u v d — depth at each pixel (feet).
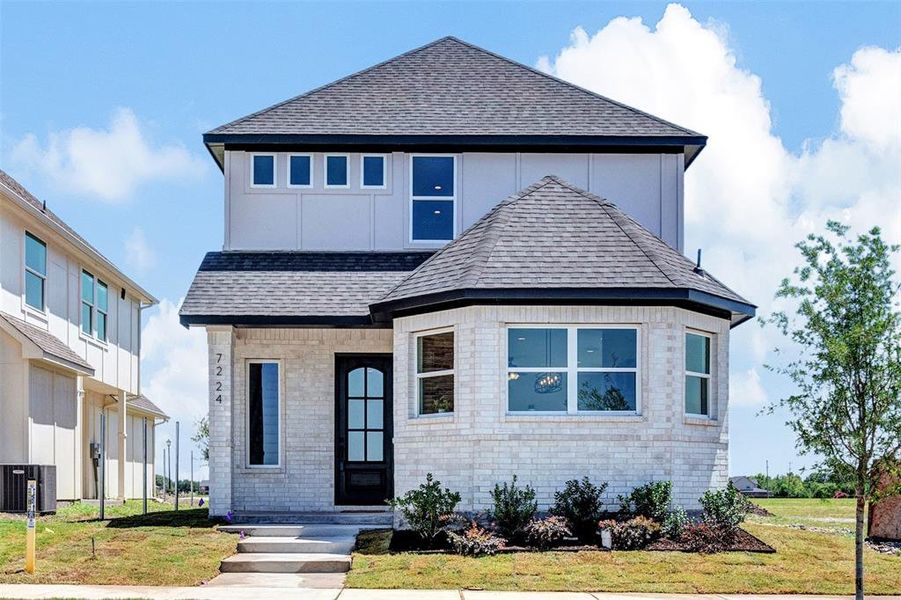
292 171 67.05
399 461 54.80
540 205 57.57
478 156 67.36
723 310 55.77
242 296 59.98
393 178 66.95
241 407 61.11
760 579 44.01
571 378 52.65
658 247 56.18
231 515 56.65
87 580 42.93
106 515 65.67
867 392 38.68
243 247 66.23
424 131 66.59
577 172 67.51
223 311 58.29
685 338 53.93
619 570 44.70
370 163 67.36
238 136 65.67
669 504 50.88
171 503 94.99
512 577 43.45
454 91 71.72
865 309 38.93
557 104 70.38
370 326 59.41
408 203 66.90
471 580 43.01
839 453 39.17
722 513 51.26
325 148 66.90
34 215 72.90
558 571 44.42
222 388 58.75
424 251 66.44
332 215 66.74
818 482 41.01
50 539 50.65
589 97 71.26
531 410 52.54
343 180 67.05
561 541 49.39
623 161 67.67
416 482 53.83
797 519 69.67
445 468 52.65
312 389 61.62
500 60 75.61
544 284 51.39
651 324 52.54
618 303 52.54
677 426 52.39
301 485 61.05
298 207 66.64
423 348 55.26
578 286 51.26
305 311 58.80
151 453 121.80
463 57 75.72
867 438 38.83
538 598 39.93
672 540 49.65
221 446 58.23
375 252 66.23
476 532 48.39
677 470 52.37
